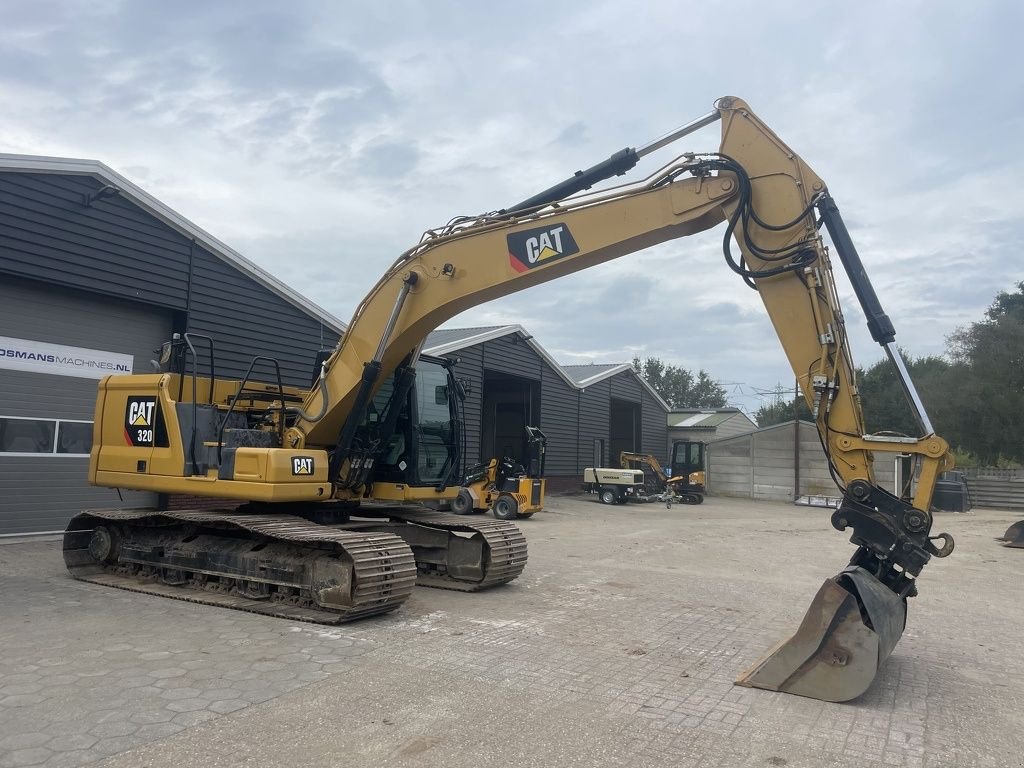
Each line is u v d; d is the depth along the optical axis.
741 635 6.82
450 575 9.01
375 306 7.91
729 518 21.72
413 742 4.11
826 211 5.89
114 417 8.88
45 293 11.25
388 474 8.88
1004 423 33.09
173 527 8.47
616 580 9.74
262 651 5.82
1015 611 8.61
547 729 4.37
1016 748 4.31
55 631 6.29
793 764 4.00
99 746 3.95
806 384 5.82
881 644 5.09
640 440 36.00
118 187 11.54
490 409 31.52
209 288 13.16
